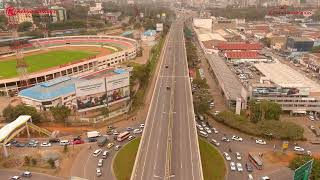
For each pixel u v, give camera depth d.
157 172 121.00
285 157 152.75
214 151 158.75
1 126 186.88
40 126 187.12
